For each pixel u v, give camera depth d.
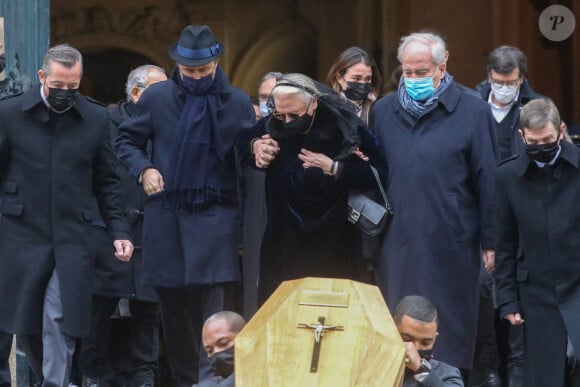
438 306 24.75
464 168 24.95
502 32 43.81
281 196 24.33
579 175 23.91
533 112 23.58
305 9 48.84
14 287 24.64
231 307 25.66
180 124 25.23
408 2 45.75
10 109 24.70
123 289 27.47
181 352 26.05
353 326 17.80
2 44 28.55
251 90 49.72
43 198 24.66
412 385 20.64
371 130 25.34
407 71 24.91
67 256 24.61
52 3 49.06
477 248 25.14
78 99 24.91
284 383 17.12
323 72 48.69
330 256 24.42
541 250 24.05
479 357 28.03
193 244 25.09
